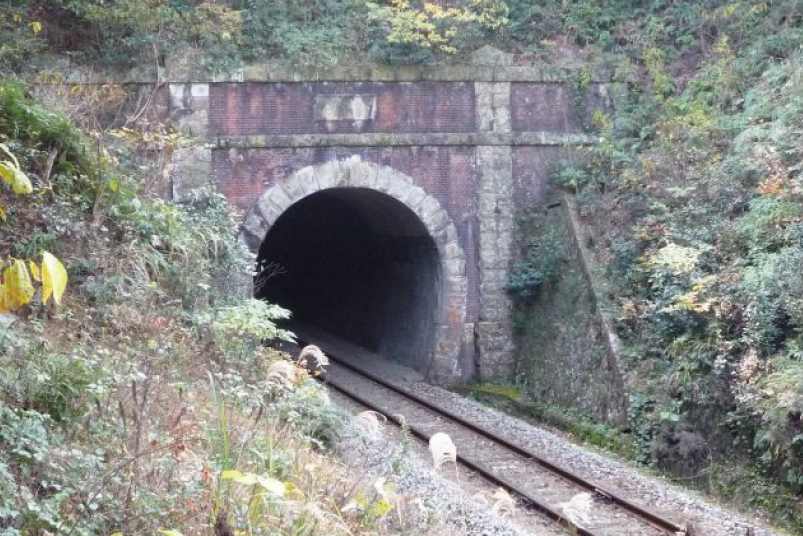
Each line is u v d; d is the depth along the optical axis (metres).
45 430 7.59
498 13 21.47
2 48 16.98
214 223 17.56
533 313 20.12
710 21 20.95
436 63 20.25
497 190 20.55
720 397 14.05
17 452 6.97
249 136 19.44
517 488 12.93
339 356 24.39
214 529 6.73
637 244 17.58
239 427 9.14
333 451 12.38
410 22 19.83
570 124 20.81
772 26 20.09
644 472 14.52
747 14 20.44
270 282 31.66
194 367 11.52
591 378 17.28
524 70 20.59
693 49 21.00
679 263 15.46
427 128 20.33
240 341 12.97
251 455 8.73
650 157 18.61
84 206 13.23
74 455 7.24
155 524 6.84
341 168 19.92
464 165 20.53
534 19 21.83
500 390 19.78
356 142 19.91
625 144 19.94
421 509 9.04
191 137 19.05
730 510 12.92
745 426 13.45
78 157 13.77
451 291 20.53
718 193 16.56
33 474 7.05
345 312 27.73
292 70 19.61
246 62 19.73
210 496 7.16
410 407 18.58
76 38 19.11
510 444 15.38
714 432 14.10
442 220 20.41
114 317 11.23
